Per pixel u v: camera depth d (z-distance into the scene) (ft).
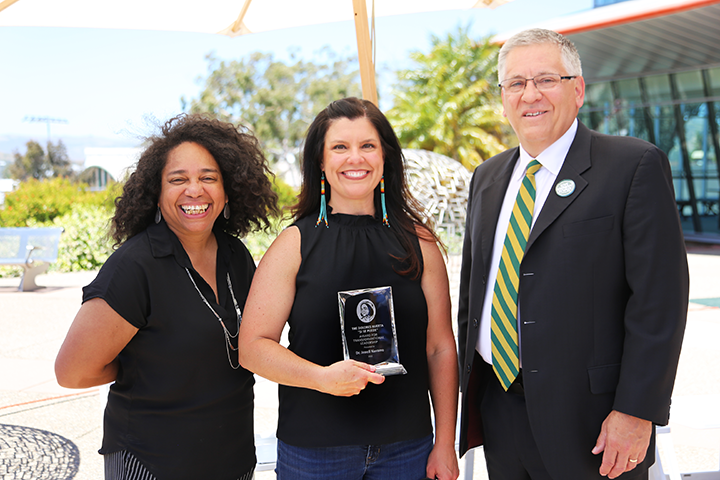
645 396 4.86
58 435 11.15
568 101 5.57
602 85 50.80
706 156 45.14
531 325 5.42
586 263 5.22
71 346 4.93
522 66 5.58
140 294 5.00
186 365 5.14
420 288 5.42
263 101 88.28
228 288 5.70
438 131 63.62
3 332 18.88
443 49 67.77
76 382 5.08
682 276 5.01
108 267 5.03
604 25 36.70
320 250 5.24
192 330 5.15
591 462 5.30
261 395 12.82
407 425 5.16
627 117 49.78
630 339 5.02
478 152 66.33
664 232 4.99
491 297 5.98
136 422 5.15
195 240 5.57
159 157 5.36
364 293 4.95
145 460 5.11
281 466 5.26
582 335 5.24
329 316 5.09
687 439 10.75
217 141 5.54
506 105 5.83
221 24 9.87
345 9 9.89
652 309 4.94
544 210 5.45
